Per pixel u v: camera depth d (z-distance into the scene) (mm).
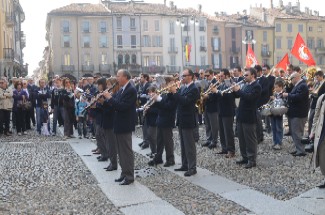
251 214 6285
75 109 15062
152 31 65688
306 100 10484
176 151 11859
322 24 76188
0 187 8180
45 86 17125
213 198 7133
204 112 12445
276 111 11211
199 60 68500
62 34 63094
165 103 9430
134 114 8258
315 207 6535
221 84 11055
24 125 16531
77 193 7645
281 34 73750
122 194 7496
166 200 7090
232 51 70562
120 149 8211
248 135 9336
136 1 69125
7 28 40562
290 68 12781
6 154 11828
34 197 7445
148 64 65875
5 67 37875
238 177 8547
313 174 8578
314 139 7324
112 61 64500
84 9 64562
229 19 72500
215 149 11898
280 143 11594
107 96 7941
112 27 64312
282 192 7375
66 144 13672
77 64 63625
